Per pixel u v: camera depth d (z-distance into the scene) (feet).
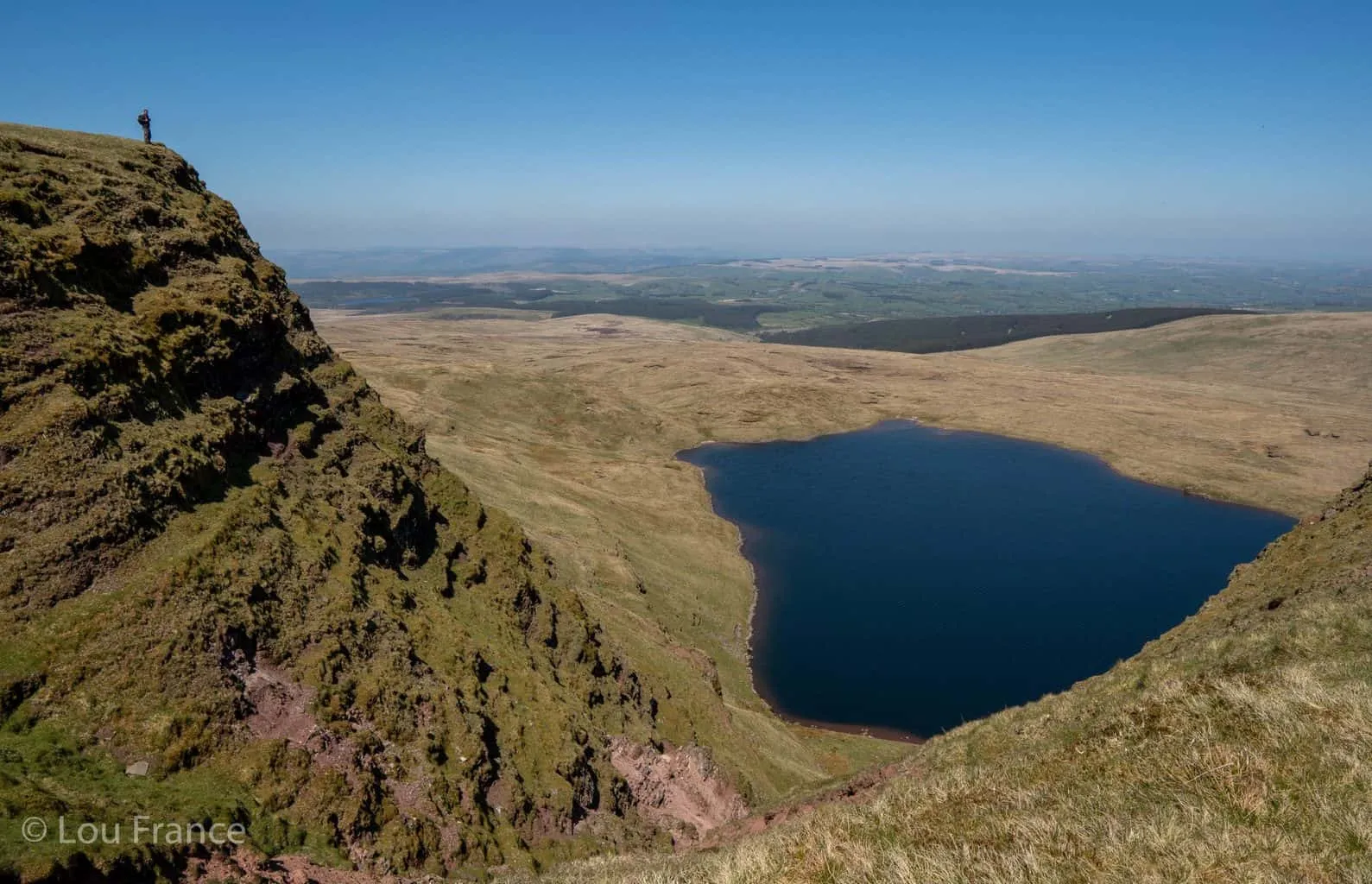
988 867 31.12
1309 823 30.45
